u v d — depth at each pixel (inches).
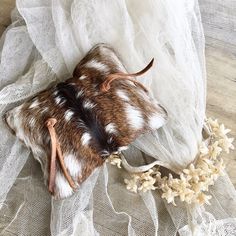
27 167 18.7
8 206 18.4
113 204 18.6
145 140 18.4
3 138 18.1
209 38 20.4
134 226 18.2
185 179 17.4
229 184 18.5
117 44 18.5
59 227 17.5
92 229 17.9
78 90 16.9
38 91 18.4
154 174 18.6
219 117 19.5
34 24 18.7
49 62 18.5
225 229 17.8
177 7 18.6
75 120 16.6
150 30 18.5
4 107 18.2
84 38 18.5
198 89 18.5
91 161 16.9
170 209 18.4
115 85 17.0
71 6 18.5
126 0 18.8
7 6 20.4
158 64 18.4
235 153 19.0
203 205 18.3
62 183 16.7
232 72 20.0
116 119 16.8
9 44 19.0
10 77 19.1
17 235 18.0
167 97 18.5
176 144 18.3
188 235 17.9
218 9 20.6
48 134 16.6
